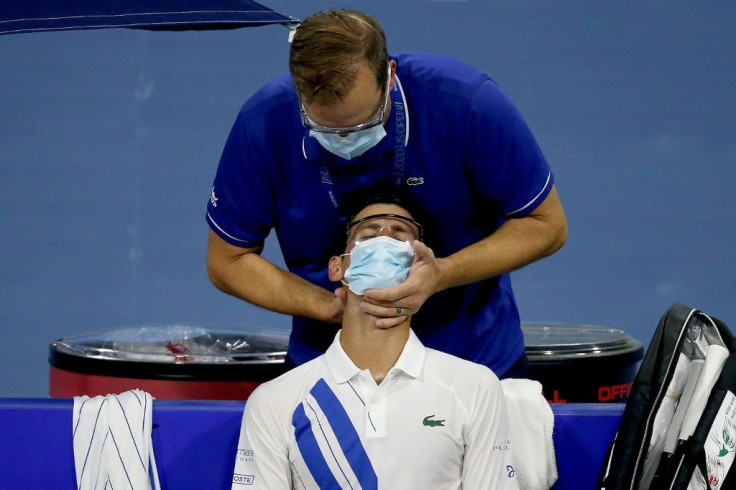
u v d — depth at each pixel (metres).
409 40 22.67
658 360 8.75
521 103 21.97
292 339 10.28
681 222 20.42
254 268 9.70
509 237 9.31
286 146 9.18
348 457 8.38
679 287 19.23
